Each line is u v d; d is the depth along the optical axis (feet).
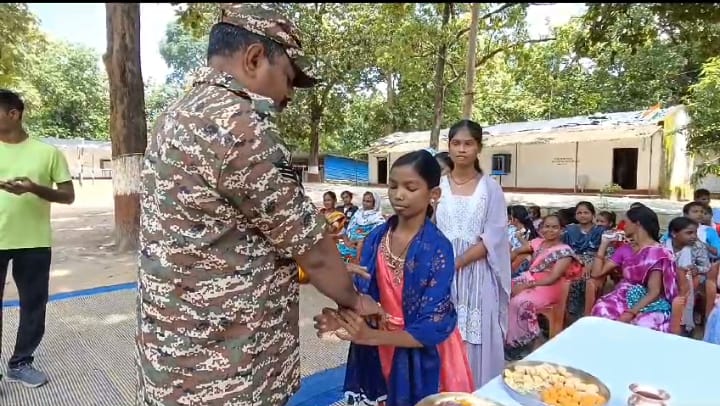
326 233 4.00
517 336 11.34
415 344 4.87
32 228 9.11
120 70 22.48
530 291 11.70
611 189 55.31
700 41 20.48
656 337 5.89
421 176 5.13
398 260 5.25
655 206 44.29
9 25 32.78
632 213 10.55
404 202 5.14
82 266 20.04
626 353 5.42
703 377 4.85
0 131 8.82
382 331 4.72
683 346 5.61
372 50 56.44
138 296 4.13
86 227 32.22
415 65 38.81
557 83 57.00
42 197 8.86
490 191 7.47
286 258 4.17
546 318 12.41
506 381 4.54
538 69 41.78
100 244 25.27
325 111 73.87
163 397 3.92
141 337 4.03
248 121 3.55
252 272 3.84
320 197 53.36
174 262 3.73
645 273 10.07
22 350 9.39
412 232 5.29
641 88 63.67
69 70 102.01
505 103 73.67
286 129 71.67
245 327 3.86
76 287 16.66
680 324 9.93
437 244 5.15
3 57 34.68
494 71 45.47
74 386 9.37
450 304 5.12
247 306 3.84
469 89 30.07
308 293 16.01
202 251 3.67
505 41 37.60
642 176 55.11
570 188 59.98
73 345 11.38
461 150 7.41
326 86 64.64
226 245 3.72
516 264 13.07
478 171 7.73
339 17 57.06
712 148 37.63
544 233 12.57
